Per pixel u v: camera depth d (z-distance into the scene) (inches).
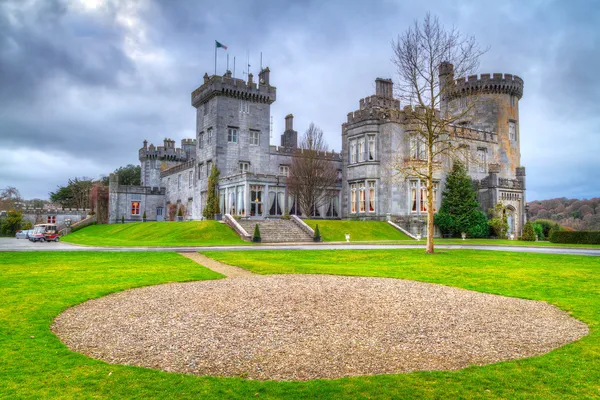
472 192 1866.4
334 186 2123.5
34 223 2987.2
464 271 713.0
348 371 283.9
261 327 374.9
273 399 241.1
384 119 1927.9
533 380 268.4
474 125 2203.5
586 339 347.9
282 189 2015.3
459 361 302.7
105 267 747.4
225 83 2130.9
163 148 3174.2
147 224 1985.7
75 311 438.6
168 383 261.7
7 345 327.3
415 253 975.6
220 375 277.3
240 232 1514.5
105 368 284.8
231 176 2007.9
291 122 2561.5
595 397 245.8
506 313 432.8
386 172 1911.9
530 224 1717.5
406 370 286.0
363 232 1692.9
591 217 3014.3
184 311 430.6
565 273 682.2
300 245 1259.2
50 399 240.1
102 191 2861.7
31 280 605.9
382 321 395.5
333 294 505.7
